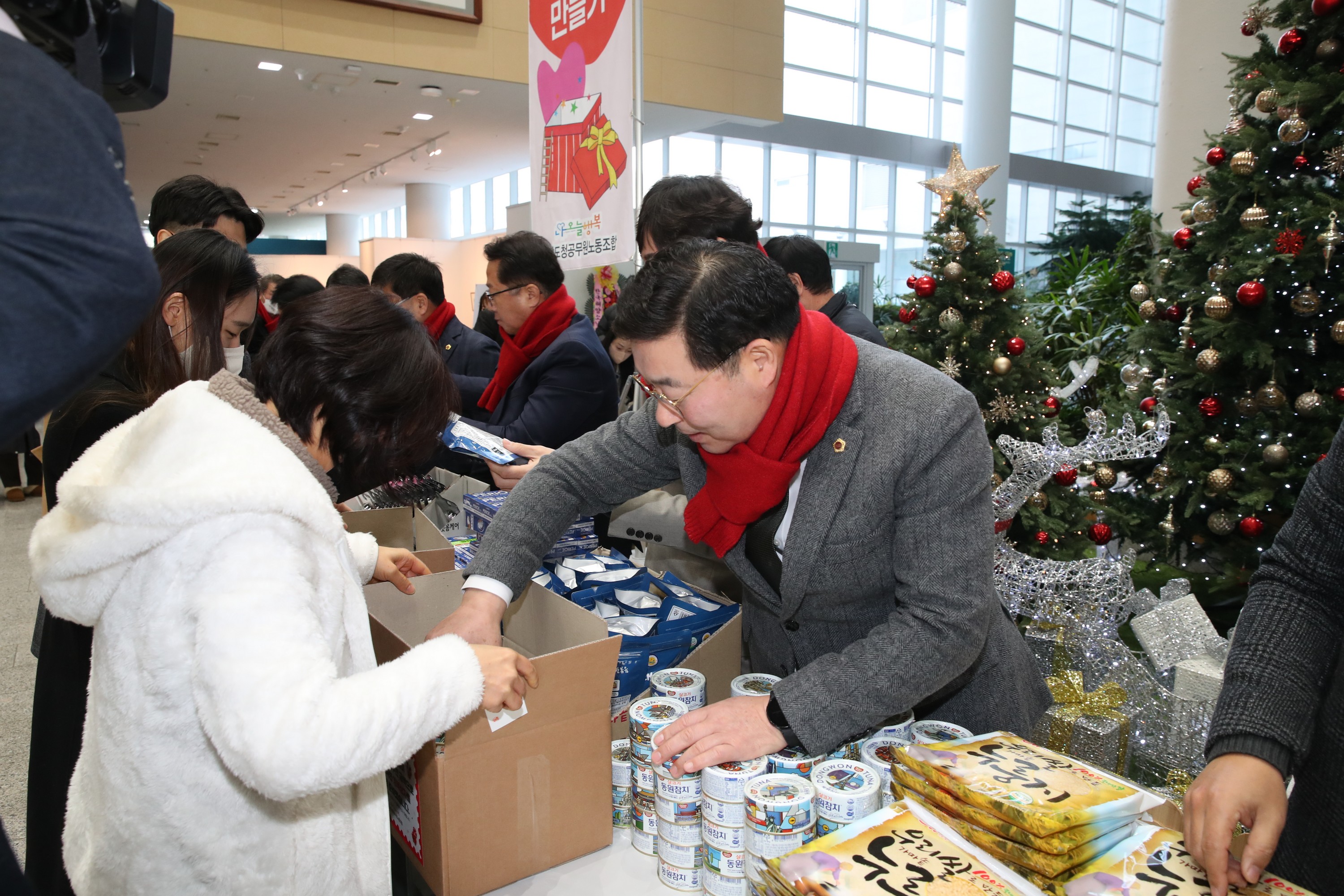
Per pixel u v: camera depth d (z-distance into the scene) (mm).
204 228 1359
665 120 8883
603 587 1349
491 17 7207
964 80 12688
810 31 11773
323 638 715
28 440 4160
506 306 2471
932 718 1271
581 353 2303
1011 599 1852
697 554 1591
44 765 1071
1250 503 2930
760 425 1001
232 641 655
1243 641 874
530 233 2500
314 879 813
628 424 1305
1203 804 772
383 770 714
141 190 13844
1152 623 1938
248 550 688
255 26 6289
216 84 7379
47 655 1092
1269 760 783
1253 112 4133
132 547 682
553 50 2363
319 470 834
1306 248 2832
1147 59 16266
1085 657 1780
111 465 795
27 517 5086
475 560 1210
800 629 1192
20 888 587
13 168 513
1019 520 3141
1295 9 2891
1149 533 3412
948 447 997
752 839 823
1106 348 4973
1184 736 1684
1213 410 3068
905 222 13328
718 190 1299
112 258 543
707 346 897
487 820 907
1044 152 15094
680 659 1211
